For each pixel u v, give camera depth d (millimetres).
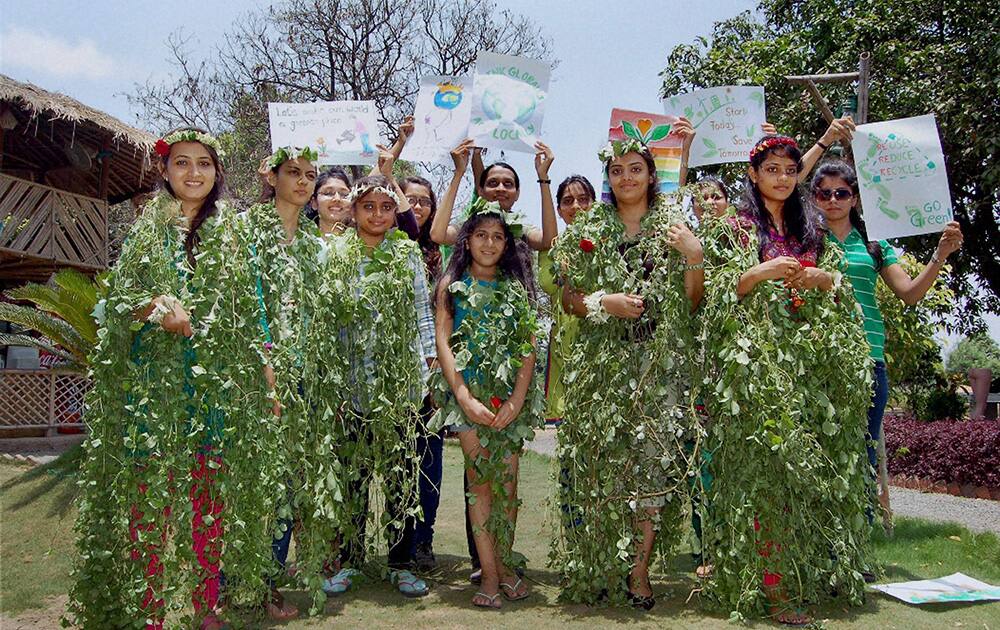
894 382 6539
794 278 3361
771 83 13164
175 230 3094
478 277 3715
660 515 3494
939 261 4012
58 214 12594
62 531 4984
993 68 11445
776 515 3219
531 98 4531
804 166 4328
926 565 4184
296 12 21062
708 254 3445
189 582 2916
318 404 3502
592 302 3369
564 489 3586
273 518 3197
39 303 8641
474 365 3602
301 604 3541
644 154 3590
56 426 12055
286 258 3453
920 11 13086
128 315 2930
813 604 3389
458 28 21422
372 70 21406
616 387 3381
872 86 12281
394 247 3854
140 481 2895
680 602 3545
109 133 11945
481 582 3584
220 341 3002
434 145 4914
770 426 3174
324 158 4641
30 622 3381
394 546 3953
